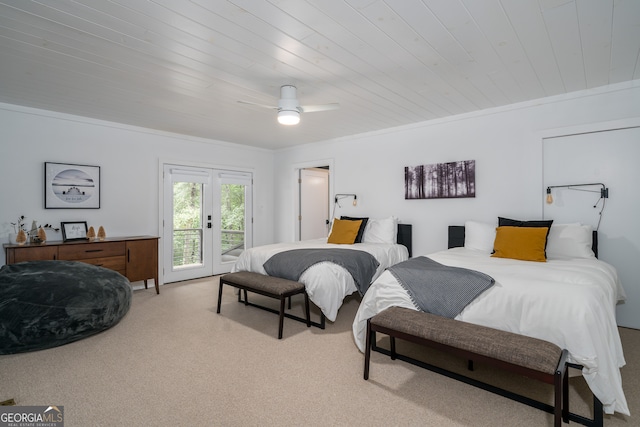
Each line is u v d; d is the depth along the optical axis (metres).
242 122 4.39
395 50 2.42
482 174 3.91
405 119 4.30
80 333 2.79
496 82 3.06
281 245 4.23
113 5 1.85
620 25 2.10
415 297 2.32
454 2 1.86
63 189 4.02
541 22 2.07
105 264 3.92
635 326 3.07
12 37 2.20
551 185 3.47
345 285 3.17
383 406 1.90
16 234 3.64
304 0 1.82
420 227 4.46
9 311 2.53
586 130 3.25
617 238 3.14
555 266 2.52
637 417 1.79
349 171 5.24
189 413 1.83
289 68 2.71
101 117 4.17
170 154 5.04
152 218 4.86
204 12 1.93
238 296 4.07
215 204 5.64
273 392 2.04
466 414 1.83
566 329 1.78
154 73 2.79
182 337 2.91
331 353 2.60
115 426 1.72
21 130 3.74
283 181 6.34
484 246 3.50
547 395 2.03
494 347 1.71
